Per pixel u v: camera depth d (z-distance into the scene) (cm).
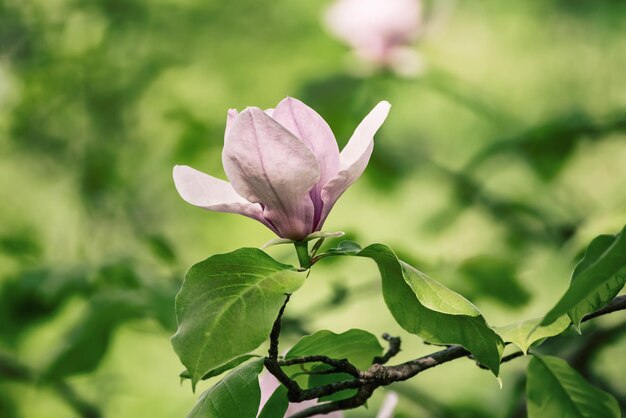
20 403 246
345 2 245
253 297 123
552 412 139
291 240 129
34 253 225
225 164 127
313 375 136
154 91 303
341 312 294
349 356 136
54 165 305
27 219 305
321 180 128
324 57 299
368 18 242
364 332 134
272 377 135
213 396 127
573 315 126
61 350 183
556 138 221
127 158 297
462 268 199
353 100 232
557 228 229
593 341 187
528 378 139
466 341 126
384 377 129
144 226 294
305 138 128
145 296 187
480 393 239
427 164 255
